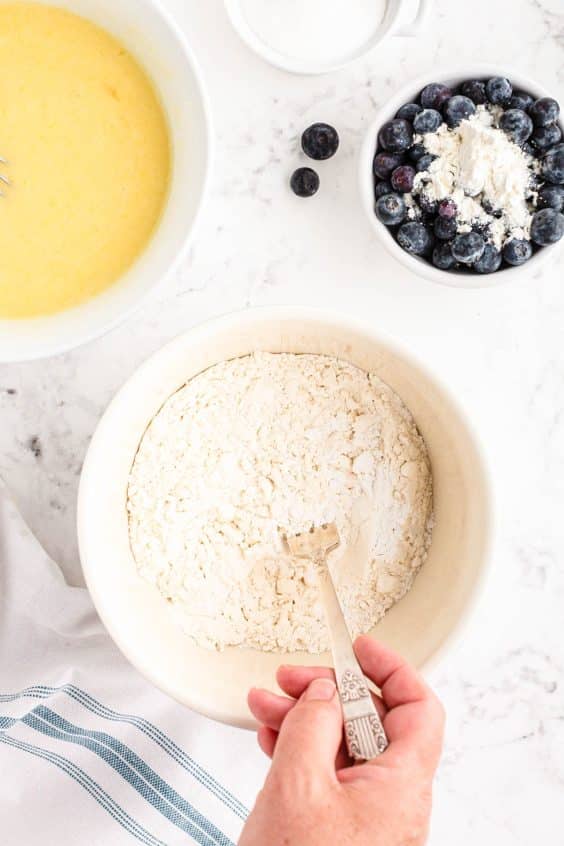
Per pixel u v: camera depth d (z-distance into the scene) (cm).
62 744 60
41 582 60
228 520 57
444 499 58
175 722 60
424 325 62
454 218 58
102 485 54
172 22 52
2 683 60
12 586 60
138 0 52
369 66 61
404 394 58
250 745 61
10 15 55
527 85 58
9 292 56
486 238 58
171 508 57
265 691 49
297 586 57
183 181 55
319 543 57
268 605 57
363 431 58
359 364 58
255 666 56
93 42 55
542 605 63
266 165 61
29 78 55
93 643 60
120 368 62
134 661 52
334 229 62
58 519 62
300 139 61
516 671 63
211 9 60
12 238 56
